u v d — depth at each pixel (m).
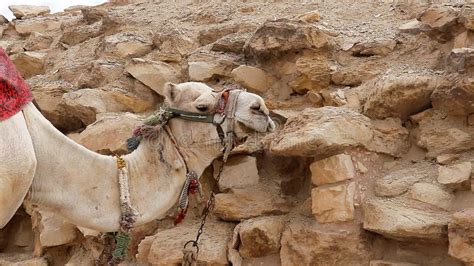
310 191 3.46
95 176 2.70
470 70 3.21
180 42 4.60
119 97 4.34
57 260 4.10
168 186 2.81
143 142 2.83
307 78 3.86
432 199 3.09
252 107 2.82
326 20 4.45
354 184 3.25
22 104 2.55
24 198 2.64
